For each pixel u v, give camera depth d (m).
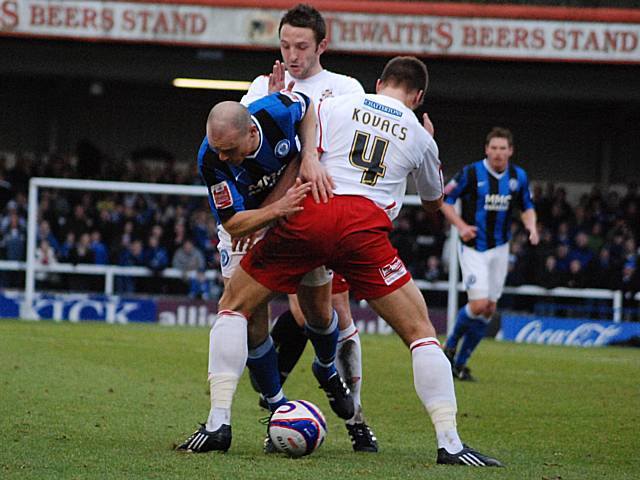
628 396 31.53
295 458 18.23
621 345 57.56
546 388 33.34
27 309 59.09
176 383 31.20
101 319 59.69
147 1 77.12
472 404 28.88
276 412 18.55
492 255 37.84
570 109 94.12
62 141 94.50
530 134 95.88
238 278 18.83
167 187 61.44
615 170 94.94
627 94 84.25
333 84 23.17
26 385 28.45
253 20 77.19
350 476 16.08
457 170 95.88
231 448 19.42
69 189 67.69
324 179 18.16
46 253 61.31
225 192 18.08
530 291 63.38
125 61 85.62
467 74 84.62
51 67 85.56
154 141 95.44
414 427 24.47
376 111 18.94
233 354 18.58
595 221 75.12
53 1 76.62
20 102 93.81
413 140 19.08
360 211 18.36
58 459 17.17
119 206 65.56
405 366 38.56
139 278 62.50
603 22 76.06
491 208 37.94
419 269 62.97
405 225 63.84
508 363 42.50
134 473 15.88
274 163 18.58
